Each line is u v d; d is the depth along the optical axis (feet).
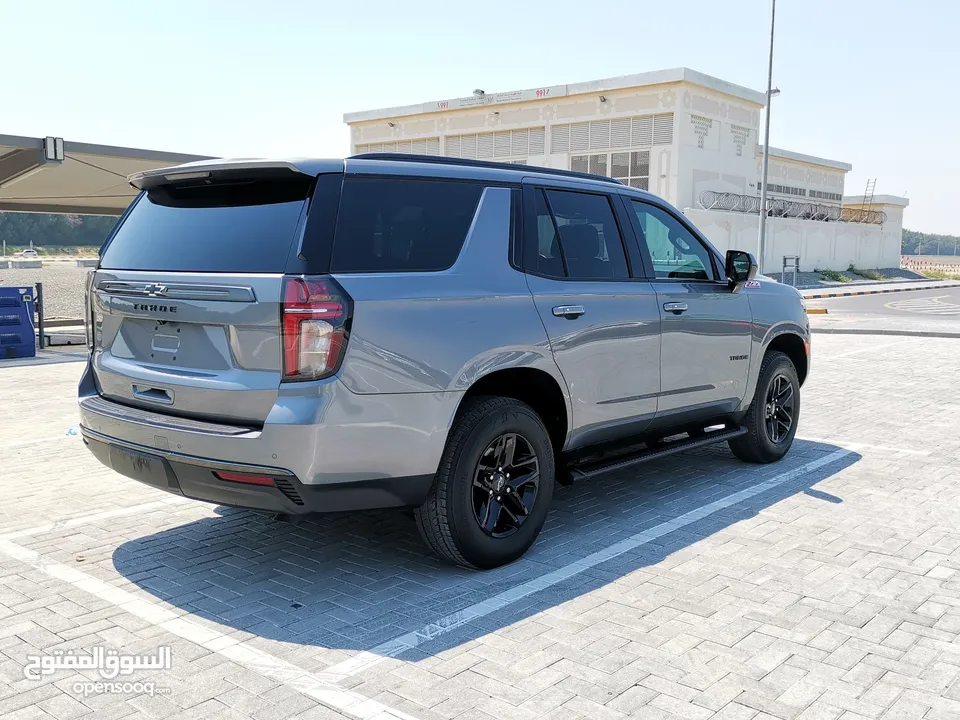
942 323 64.90
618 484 19.77
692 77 117.91
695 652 11.28
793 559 14.78
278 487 12.11
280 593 13.37
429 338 12.98
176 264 13.29
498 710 9.82
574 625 12.13
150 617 12.48
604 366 16.01
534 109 132.67
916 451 23.09
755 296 20.22
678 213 18.85
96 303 14.67
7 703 10.02
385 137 149.69
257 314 12.00
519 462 14.62
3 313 43.57
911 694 10.21
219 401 12.45
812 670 10.79
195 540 15.92
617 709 9.83
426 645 11.51
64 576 14.08
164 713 9.79
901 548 15.34
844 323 65.10
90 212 76.95
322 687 10.37
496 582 13.79
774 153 159.43
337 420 12.05
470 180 14.53
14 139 50.24
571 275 15.67
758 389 20.70
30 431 25.90
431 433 12.98
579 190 16.48
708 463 21.77
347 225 12.60
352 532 16.35
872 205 196.13
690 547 15.42
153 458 13.09
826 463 21.75
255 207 12.92
